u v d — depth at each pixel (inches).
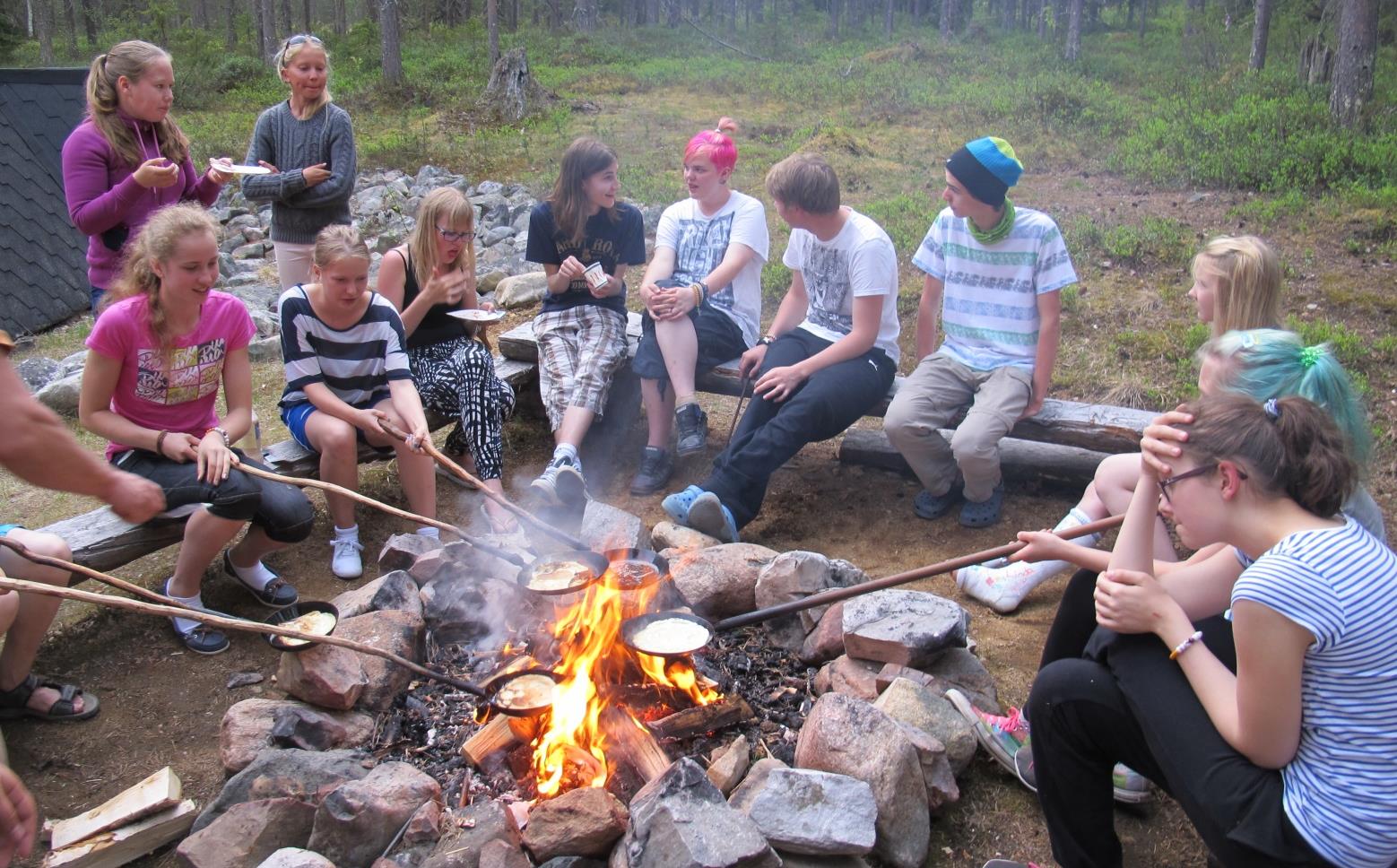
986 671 120.4
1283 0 930.7
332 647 113.1
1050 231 152.6
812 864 93.0
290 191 185.6
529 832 91.7
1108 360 206.8
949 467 162.6
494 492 131.3
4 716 116.8
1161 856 99.6
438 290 162.2
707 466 182.1
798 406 152.2
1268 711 71.7
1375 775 70.4
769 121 540.7
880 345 164.9
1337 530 73.2
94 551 128.3
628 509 169.0
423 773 100.6
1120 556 86.6
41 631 115.3
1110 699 84.7
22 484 181.6
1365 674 70.5
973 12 1302.9
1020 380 154.9
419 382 163.8
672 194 357.7
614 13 1310.3
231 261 323.6
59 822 100.2
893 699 108.3
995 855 100.6
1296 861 72.3
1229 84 550.9
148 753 113.8
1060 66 692.7
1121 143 417.7
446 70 754.2
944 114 518.0
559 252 177.5
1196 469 76.8
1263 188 325.7
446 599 126.3
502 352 194.7
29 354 254.5
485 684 108.7
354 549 150.6
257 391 219.9
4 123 288.5
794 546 158.6
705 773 93.0
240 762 105.7
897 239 284.8
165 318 125.7
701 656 120.8
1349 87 404.8
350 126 193.6
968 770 109.8
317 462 152.0
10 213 278.4
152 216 125.4
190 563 131.0
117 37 1072.2
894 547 157.4
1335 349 200.7
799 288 172.1
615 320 178.7
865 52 902.4
